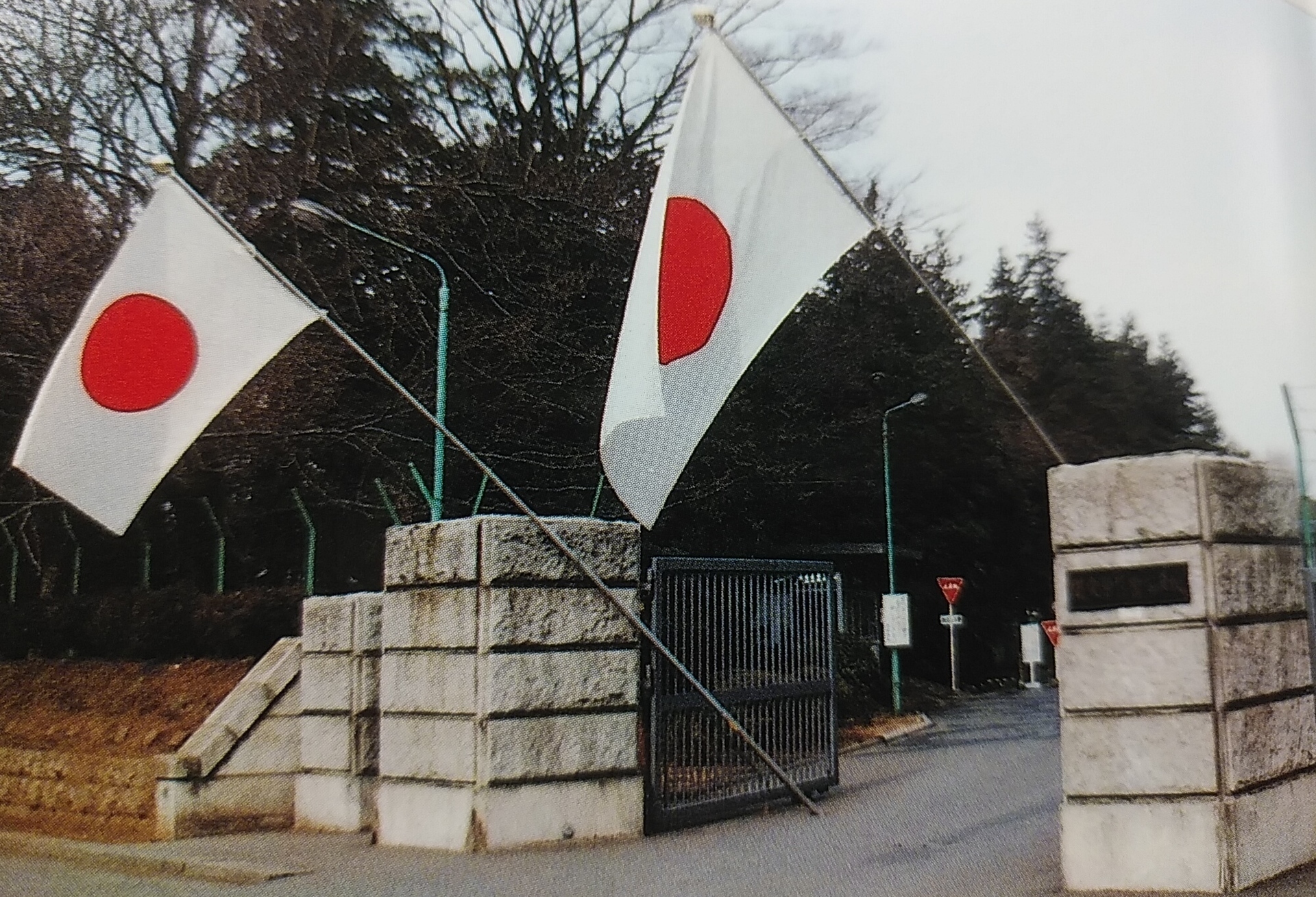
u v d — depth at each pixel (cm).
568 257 2267
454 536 946
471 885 802
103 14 1983
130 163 2027
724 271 717
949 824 966
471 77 2452
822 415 2958
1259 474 658
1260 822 626
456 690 932
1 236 1817
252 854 945
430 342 2038
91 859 995
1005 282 4169
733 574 1099
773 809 1088
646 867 845
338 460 2047
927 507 3547
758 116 735
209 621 1673
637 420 689
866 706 2469
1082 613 645
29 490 1902
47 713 1554
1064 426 4044
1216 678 611
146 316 818
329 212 1797
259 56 2078
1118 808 628
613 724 962
